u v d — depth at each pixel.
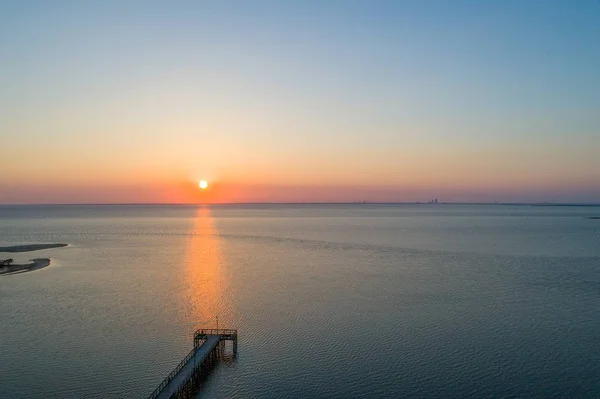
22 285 93.62
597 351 57.84
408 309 75.69
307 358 56.16
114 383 49.50
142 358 55.88
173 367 53.34
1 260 122.44
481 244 161.25
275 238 188.50
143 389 48.25
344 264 119.38
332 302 80.25
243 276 103.56
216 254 139.25
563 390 48.19
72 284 94.75
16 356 56.34
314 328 66.62
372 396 47.06
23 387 48.56
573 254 134.12
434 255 134.38
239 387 49.06
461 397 46.84
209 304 79.31
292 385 49.41
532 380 50.34
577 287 90.62
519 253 136.88
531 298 82.25
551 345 59.81
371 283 95.44
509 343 60.53
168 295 85.44
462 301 80.50
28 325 67.56
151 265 118.62
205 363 53.12
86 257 132.38
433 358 55.97
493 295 84.56
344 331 65.38
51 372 52.06
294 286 92.94
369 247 154.88
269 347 59.62
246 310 75.69
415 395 47.22
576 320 69.50
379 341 61.44
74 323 68.62
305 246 159.12
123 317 71.69
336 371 52.66
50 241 177.62
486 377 51.03
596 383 49.56
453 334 63.91
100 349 58.62
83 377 50.84
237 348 59.28
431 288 90.56
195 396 47.19
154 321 69.81
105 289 90.19
